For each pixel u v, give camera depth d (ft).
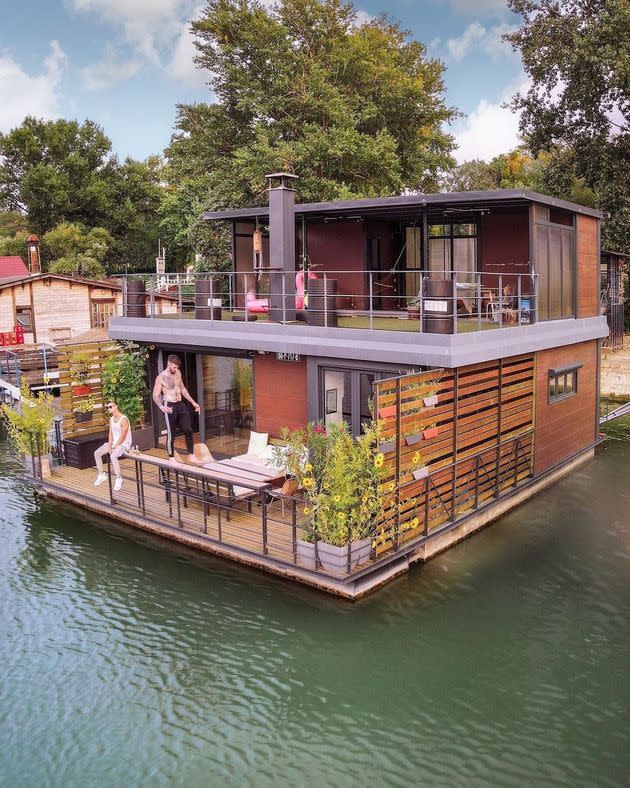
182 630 30.58
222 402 48.16
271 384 44.98
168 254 185.78
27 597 33.73
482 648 29.04
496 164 174.81
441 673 27.43
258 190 90.79
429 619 31.12
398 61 122.01
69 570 36.24
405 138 112.47
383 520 33.14
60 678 27.53
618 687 26.50
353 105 104.47
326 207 48.16
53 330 99.30
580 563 36.42
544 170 103.86
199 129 109.81
